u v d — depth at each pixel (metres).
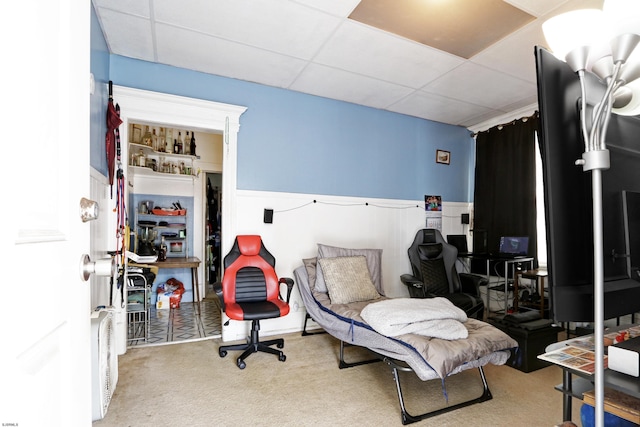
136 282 3.36
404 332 2.05
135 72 2.97
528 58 2.86
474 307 3.22
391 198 4.23
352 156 3.97
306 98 3.70
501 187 4.26
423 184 4.46
